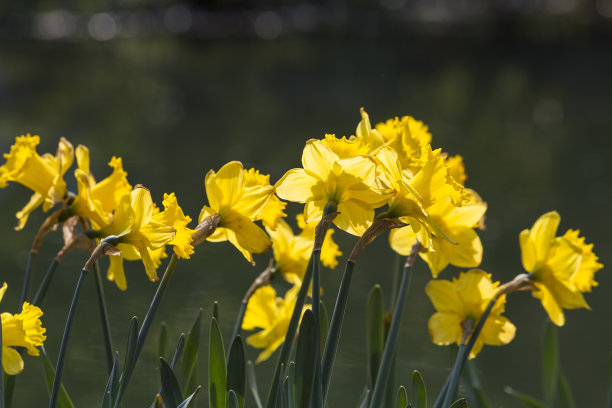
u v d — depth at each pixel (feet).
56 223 5.55
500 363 13.10
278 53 69.15
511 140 34.58
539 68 62.18
